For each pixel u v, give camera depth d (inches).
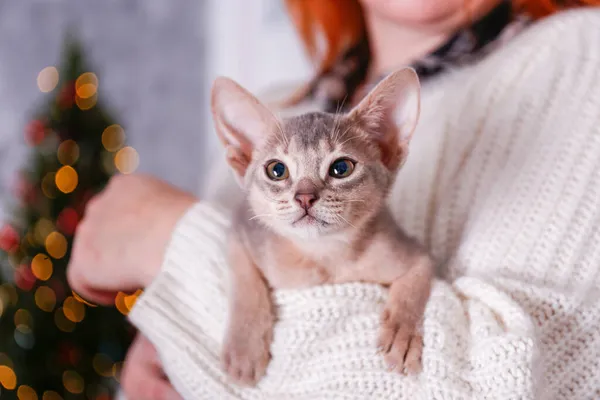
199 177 47.9
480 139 15.8
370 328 13.5
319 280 14.8
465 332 13.2
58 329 30.3
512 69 16.2
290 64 42.1
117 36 46.6
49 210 30.5
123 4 46.4
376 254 14.6
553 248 14.0
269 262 14.8
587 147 14.6
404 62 20.3
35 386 30.4
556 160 14.7
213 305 14.5
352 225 14.8
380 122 15.7
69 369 30.8
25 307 29.9
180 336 14.3
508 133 15.5
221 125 15.8
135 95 47.1
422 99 18.1
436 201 16.1
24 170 32.1
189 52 46.7
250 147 16.2
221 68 45.2
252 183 15.7
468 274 14.5
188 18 46.4
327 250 14.7
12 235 30.8
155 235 16.4
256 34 43.4
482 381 12.5
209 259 15.0
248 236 15.1
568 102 15.2
